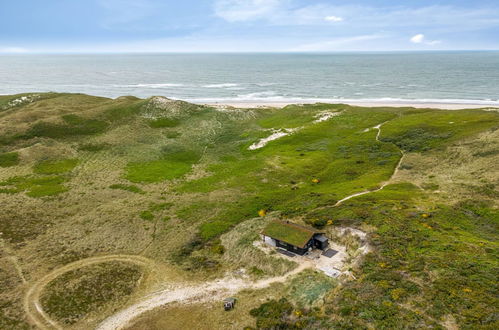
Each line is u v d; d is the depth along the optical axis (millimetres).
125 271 43375
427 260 35469
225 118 115938
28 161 77938
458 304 28359
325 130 99312
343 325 28766
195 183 70938
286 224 46500
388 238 40781
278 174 73188
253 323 32688
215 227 52750
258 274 40938
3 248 47375
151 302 37469
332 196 57438
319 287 36000
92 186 68188
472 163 62781
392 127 93438
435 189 56344
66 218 55875
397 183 61094
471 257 35219
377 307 29969
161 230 52906
